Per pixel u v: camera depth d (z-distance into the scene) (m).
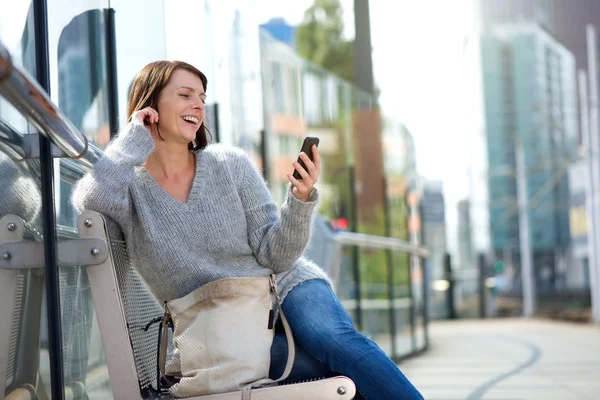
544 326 23.95
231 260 2.86
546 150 51.88
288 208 2.80
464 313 33.72
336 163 9.73
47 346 2.87
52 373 2.60
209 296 2.65
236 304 2.64
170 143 2.89
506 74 52.88
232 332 2.62
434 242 44.75
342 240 8.50
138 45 4.43
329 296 2.85
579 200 45.78
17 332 2.69
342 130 10.03
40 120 2.18
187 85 2.91
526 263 36.66
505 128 53.03
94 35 4.06
